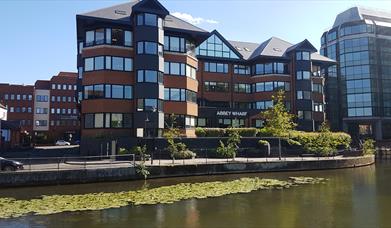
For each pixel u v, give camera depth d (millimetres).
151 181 27328
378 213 17234
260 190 23438
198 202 19516
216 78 60000
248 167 33062
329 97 76812
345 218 16281
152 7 40875
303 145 44031
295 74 59500
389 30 77062
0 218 15914
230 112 54500
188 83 45156
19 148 58281
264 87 59938
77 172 25953
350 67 76250
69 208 17797
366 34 75312
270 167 34000
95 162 30656
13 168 25875
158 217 16297
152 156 32219
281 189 23859
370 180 28562
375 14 79625
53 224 15031
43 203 18844
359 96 74812
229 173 32125
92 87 40688
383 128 75250
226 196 21250
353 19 78000
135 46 41000
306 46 59406
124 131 40562
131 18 41750
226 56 60688
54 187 24484
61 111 100188
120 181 27141
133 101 41125
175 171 29672
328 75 77500
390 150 55000
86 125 40625
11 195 21469
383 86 75062
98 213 16938
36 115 98375
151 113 39938
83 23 41906
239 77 61688
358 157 40906
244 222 15562
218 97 59719
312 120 59000
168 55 43938
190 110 45344
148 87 40156
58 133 98188
